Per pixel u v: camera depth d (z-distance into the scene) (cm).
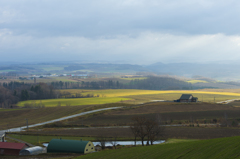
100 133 8844
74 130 9762
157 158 4241
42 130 10075
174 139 7275
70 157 5647
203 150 4088
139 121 6656
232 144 4006
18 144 6694
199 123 10519
